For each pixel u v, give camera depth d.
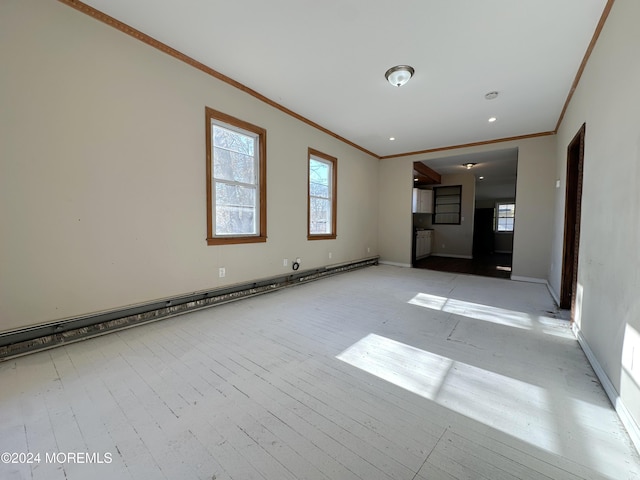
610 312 1.69
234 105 3.39
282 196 4.17
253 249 3.76
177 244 2.92
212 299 3.25
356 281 4.86
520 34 2.39
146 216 2.67
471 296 3.87
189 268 3.04
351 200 5.91
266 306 3.31
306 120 4.48
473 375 1.83
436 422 1.39
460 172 8.15
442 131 4.91
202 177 3.11
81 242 2.29
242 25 2.38
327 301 3.55
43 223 2.10
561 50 2.57
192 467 1.12
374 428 1.35
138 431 1.31
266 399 1.56
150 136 2.66
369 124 4.63
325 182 5.26
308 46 2.65
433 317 2.97
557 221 4.09
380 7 2.15
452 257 8.66
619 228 1.62
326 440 1.27
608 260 1.77
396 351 2.17
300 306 3.32
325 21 2.31
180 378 1.76
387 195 6.81
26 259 2.04
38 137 2.05
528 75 3.02
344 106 3.95
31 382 1.70
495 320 2.90
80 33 2.22
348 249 5.91
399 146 5.93
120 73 2.45
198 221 3.10
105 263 2.43
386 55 2.75
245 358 2.03
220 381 1.73
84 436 1.27
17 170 1.98
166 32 2.50
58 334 2.17
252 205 3.77
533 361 2.03
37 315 2.10
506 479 1.07
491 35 2.42
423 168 7.00
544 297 3.85
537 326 2.74
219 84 3.22
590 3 2.02
